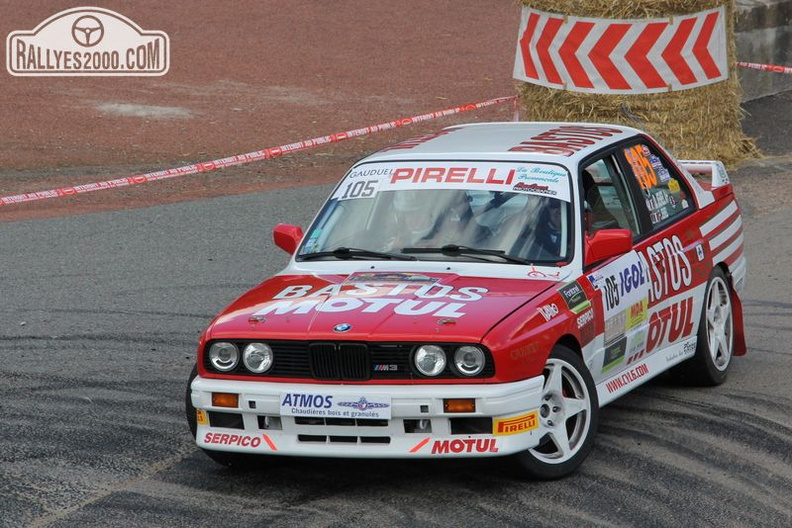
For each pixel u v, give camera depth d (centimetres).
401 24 9762
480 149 2616
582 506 2069
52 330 3334
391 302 2191
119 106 7156
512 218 2431
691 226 2770
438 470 2267
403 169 2598
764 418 2550
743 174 5362
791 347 3106
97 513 2084
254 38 9106
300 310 2195
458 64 8588
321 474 2273
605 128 2848
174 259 4109
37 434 2528
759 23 7350
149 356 3103
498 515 2034
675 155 5188
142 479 2262
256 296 2333
